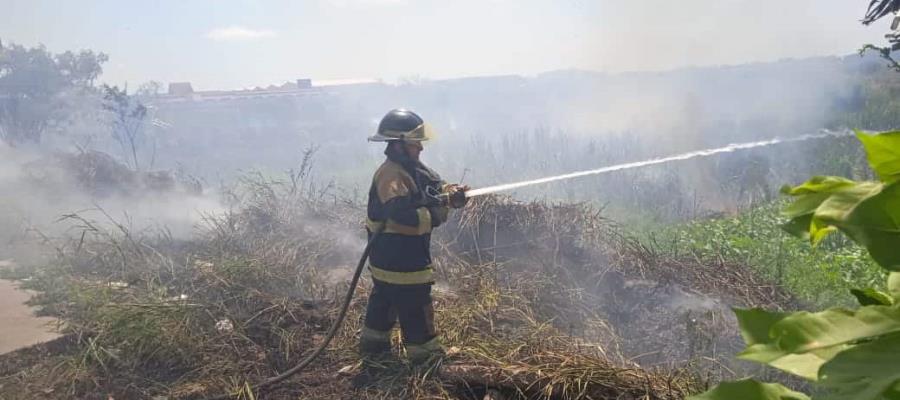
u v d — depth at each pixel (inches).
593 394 147.3
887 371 42.3
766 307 209.9
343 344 190.5
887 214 45.5
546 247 241.0
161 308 197.5
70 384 171.5
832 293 225.8
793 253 273.3
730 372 161.5
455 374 161.2
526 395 153.0
